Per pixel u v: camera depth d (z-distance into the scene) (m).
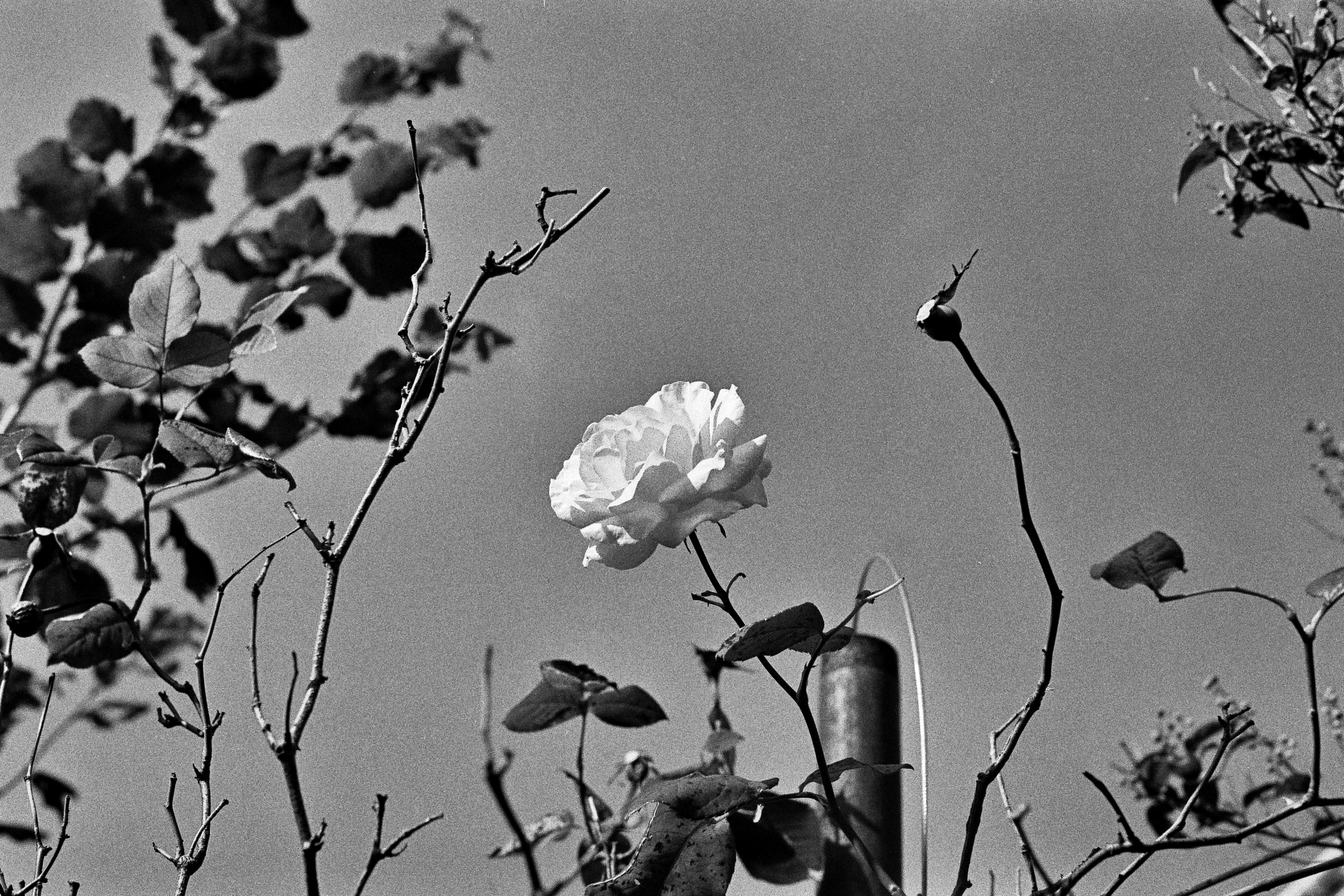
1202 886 1.06
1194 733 1.64
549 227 1.14
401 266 2.31
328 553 1.11
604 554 1.11
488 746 1.18
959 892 1.06
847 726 1.26
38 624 1.13
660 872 1.07
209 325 2.19
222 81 2.32
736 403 1.13
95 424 2.00
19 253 2.09
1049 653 1.07
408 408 1.12
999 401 1.07
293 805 1.07
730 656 1.08
